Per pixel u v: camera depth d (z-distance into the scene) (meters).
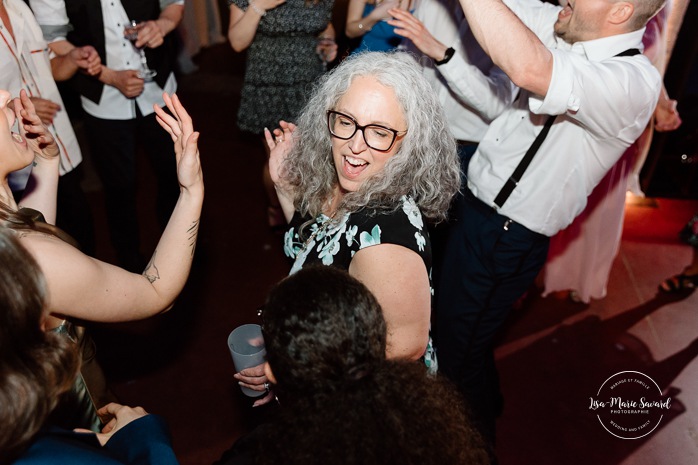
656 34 2.49
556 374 2.68
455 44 2.28
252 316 2.93
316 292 0.95
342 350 0.91
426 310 1.34
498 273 2.10
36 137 1.63
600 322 2.95
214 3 5.67
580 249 2.81
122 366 2.64
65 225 2.71
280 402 1.04
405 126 1.34
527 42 1.58
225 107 4.79
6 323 0.89
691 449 2.36
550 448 2.37
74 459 0.96
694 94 3.59
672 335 2.89
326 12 2.84
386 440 0.82
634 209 3.75
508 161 1.98
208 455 2.30
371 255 1.30
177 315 2.91
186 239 1.46
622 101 1.67
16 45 2.18
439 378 0.99
